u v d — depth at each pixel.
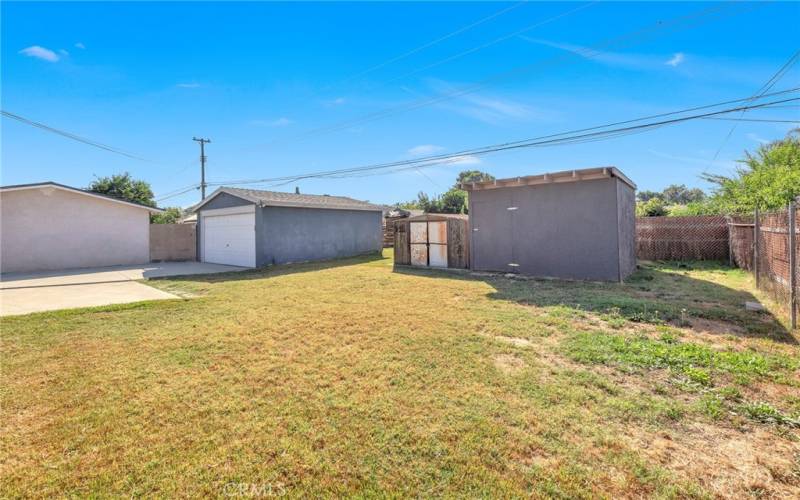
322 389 3.30
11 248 12.30
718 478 2.13
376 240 18.34
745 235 9.77
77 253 13.65
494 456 2.33
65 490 2.07
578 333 4.72
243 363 3.94
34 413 2.91
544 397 3.07
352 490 2.07
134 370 3.76
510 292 7.52
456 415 2.81
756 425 2.66
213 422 2.77
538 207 9.58
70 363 3.96
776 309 5.70
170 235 16.39
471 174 41.69
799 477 2.13
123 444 2.50
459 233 11.36
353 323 5.43
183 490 2.07
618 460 2.28
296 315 5.96
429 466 2.25
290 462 2.30
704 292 7.21
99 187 21.88
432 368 3.72
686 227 12.45
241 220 14.29
